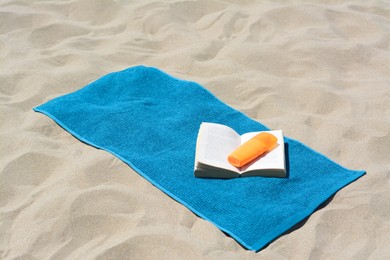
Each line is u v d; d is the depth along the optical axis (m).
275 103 2.78
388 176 2.32
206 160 2.23
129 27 3.47
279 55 3.16
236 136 2.42
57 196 2.15
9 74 2.96
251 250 1.94
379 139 2.55
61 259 1.93
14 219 2.10
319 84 2.91
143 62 3.15
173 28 3.40
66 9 3.62
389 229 2.06
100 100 2.77
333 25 3.50
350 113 2.72
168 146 2.46
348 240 2.02
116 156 2.37
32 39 3.32
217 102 2.74
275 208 2.11
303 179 2.27
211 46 3.23
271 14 3.55
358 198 2.18
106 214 2.09
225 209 2.12
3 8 3.55
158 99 2.77
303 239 2.00
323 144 2.53
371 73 3.09
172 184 2.23
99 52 3.22
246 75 2.99
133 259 1.93
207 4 3.66
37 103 2.79
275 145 2.34
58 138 2.53
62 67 3.08
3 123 2.62
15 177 2.30
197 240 1.97
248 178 2.25
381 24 3.52
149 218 2.07
